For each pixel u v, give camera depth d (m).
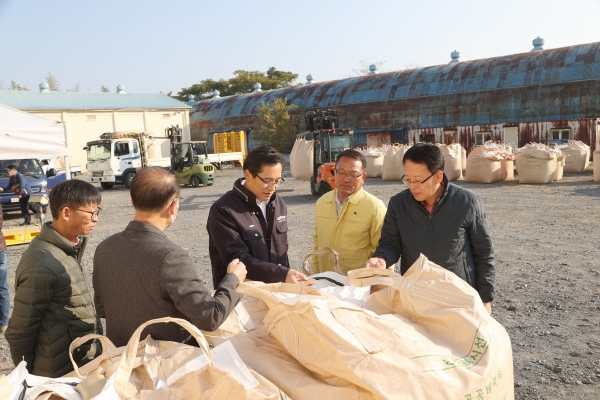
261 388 1.52
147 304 1.92
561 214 10.38
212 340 1.88
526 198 13.05
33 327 2.29
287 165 32.47
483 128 26.86
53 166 21.50
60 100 35.28
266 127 35.06
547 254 7.11
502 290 5.59
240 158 32.69
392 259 2.88
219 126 39.88
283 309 1.73
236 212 2.79
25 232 9.93
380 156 21.59
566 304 5.03
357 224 3.42
